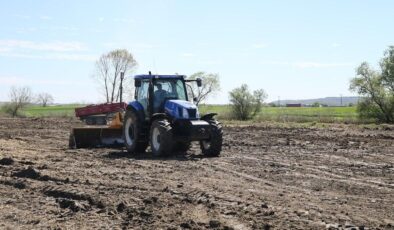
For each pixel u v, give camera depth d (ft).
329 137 83.10
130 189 34.35
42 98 261.44
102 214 27.91
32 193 33.60
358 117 155.84
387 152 59.88
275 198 31.65
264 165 47.14
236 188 34.96
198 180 38.11
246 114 171.83
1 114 185.57
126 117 58.59
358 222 25.75
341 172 43.24
